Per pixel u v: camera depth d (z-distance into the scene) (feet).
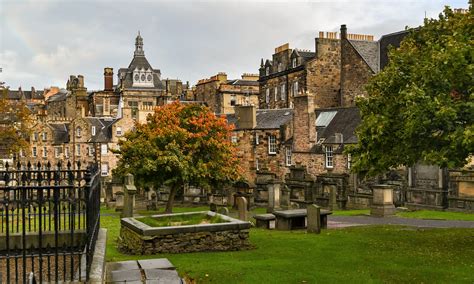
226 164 120.26
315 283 42.65
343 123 174.70
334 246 60.70
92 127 263.70
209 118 117.08
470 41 53.21
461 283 42.78
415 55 64.75
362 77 208.13
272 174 160.35
